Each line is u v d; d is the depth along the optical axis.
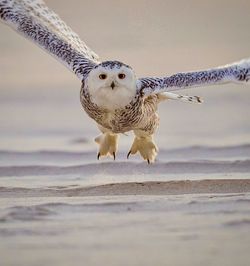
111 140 16.62
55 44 15.58
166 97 16.33
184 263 11.92
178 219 13.70
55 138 21.56
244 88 24.94
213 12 29.34
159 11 25.66
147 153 16.52
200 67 26.11
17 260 12.00
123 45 26.44
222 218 13.69
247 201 14.76
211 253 12.22
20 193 15.81
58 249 12.33
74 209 14.34
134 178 16.97
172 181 16.36
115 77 14.66
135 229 13.14
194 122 22.80
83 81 15.09
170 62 25.81
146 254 12.12
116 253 12.23
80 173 17.62
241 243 12.59
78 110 24.06
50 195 15.61
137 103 15.06
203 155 19.30
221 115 23.28
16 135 21.83
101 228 13.24
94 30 27.44
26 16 15.91
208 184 16.19
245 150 19.75
